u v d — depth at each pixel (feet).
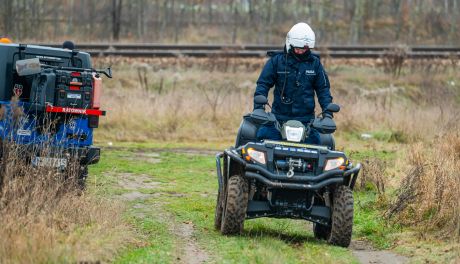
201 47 162.09
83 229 42.42
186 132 103.40
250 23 262.88
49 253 36.42
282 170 45.44
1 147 54.39
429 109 112.06
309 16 265.13
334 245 46.09
